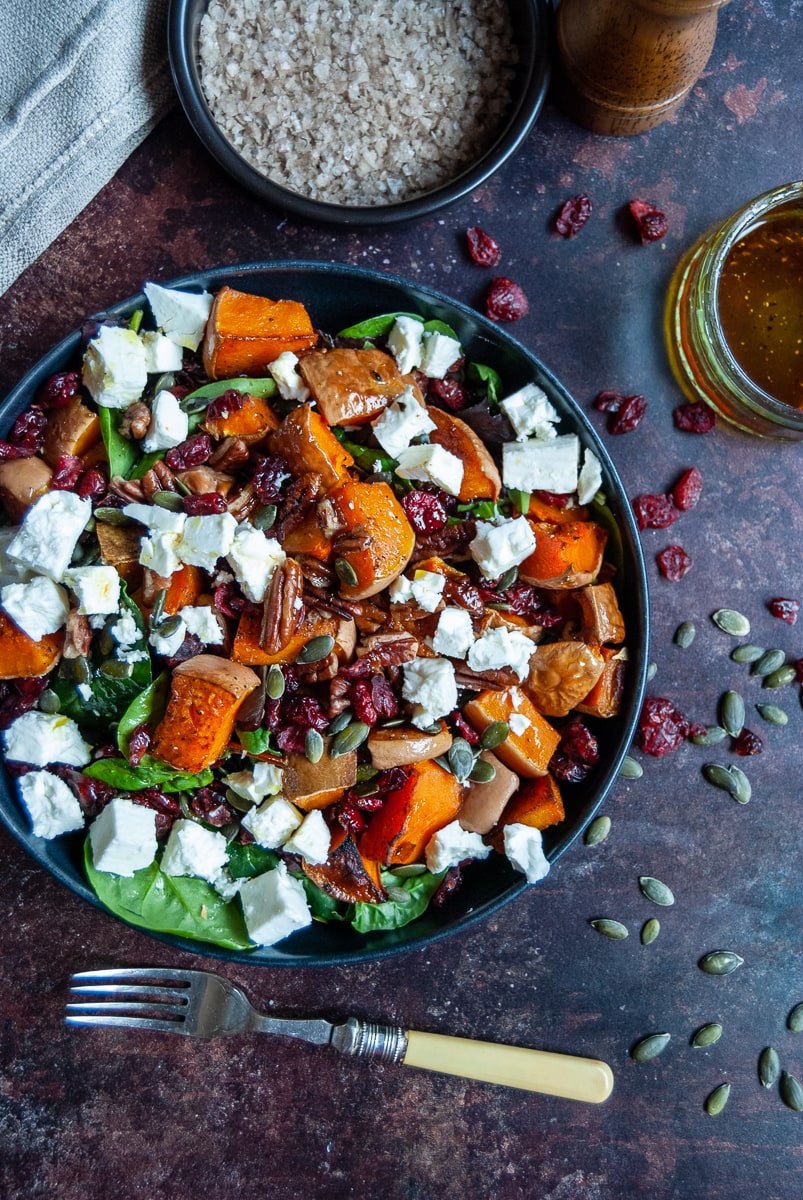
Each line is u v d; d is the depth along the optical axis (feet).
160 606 1.48
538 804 1.57
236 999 1.67
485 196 1.74
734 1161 1.78
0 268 1.67
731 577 1.77
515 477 1.57
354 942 1.60
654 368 1.76
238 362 1.54
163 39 1.65
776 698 1.78
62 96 1.61
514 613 1.60
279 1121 1.74
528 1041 1.76
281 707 1.53
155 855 1.55
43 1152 1.72
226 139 1.65
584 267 1.75
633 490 1.77
